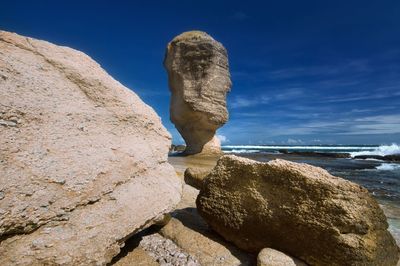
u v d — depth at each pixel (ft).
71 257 11.28
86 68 15.37
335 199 14.88
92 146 13.65
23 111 11.64
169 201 16.34
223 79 90.12
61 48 15.15
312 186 15.55
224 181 18.74
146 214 14.66
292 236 15.47
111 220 13.03
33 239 10.78
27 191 10.72
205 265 15.30
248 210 17.13
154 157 16.97
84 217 12.24
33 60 13.29
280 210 16.07
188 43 89.56
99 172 13.24
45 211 11.11
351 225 14.21
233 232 17.44
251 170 17.74
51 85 13.30
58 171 11.82
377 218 15.02
